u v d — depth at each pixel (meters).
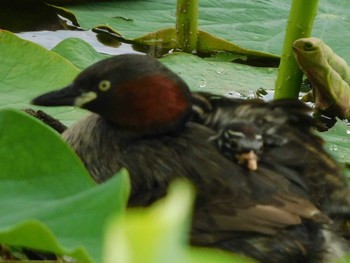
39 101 2.27
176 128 2.25
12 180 2.18
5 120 2.18
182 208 1.55
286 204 2.22
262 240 2.22
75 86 2.27
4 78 2.34
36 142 2.18
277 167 2.24
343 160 2.34
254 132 2.23
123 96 2.25
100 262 2.12
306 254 2.22
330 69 2.39
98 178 2.26
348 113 2.40
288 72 2.39
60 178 2.17
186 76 2.43
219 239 2.22
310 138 2.26
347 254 2.22
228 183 2.23
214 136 2.25
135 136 2.25
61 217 2.13
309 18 2.38
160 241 1.54
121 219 1.67
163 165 2.24
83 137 2.27
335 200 2.24
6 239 2.11
